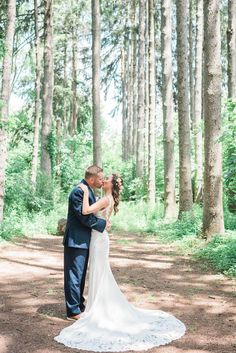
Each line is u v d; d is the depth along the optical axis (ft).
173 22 110.42
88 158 96.48
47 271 27.27
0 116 39.75
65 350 14.75
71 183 80.28
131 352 14.57
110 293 17.33
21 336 16.03
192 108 88.79
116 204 18.52
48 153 68.08
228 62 49.88
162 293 22.18
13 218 46.34
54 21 100.89
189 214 45.96
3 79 40.04
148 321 17.24
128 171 101.86
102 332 16.06
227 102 34.42
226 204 47.88
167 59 54.90
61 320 17.89
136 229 48.32
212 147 34.35
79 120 120.16
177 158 78.13
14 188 53.11
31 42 75.15
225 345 15.25
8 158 63.93
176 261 30.45
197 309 19.49
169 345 15.17
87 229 17.93
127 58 117.29
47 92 68.90
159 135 86.84
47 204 58.80
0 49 40.47
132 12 100.83
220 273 26.22
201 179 61.62
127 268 28.35
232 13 49.37
